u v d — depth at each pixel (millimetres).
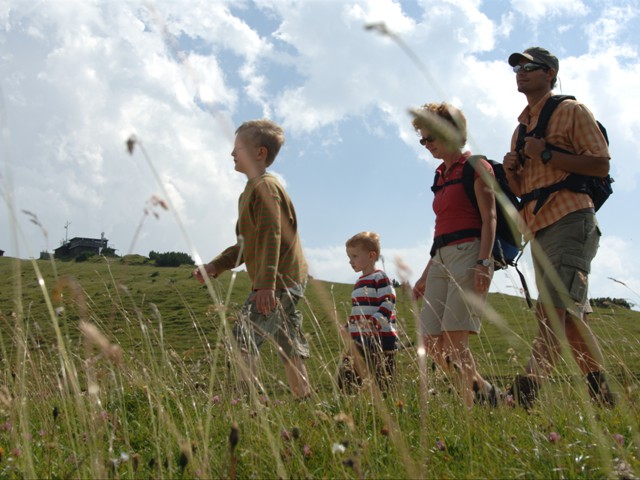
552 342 3600
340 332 3184
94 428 2467
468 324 4125
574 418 3053
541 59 4516
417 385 3562
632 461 2465
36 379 3121
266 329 4402
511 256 4355
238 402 3410
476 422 2990
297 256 4730
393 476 2391
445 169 4582
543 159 4223
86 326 2006
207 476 2318
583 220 4207
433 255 4551
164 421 2574
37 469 2754
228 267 5016
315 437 2871
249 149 4645
